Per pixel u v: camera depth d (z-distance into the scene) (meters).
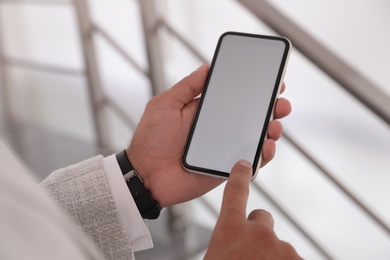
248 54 0.55
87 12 1.51
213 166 0.53
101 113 1.63
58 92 1.99
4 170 0.17
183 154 0.54
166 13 1.37
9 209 0.15
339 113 1.16
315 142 1.21
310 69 1.17
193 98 0.57
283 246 0.27
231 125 0.53
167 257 1.29
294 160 1.26
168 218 1.40
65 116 2.01
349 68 0.77
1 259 0.14
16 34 2.02
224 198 0.30
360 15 1.06
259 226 0.27
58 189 0.49
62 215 0.17
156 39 1.25
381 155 1.12
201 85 0.56
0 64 2.10
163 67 1.29
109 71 1.65
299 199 1.26
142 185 0.53
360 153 1.15
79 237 0.17
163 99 0.56
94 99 1.60
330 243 1.20
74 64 1.87
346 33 1.09
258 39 0.55
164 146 0.55
